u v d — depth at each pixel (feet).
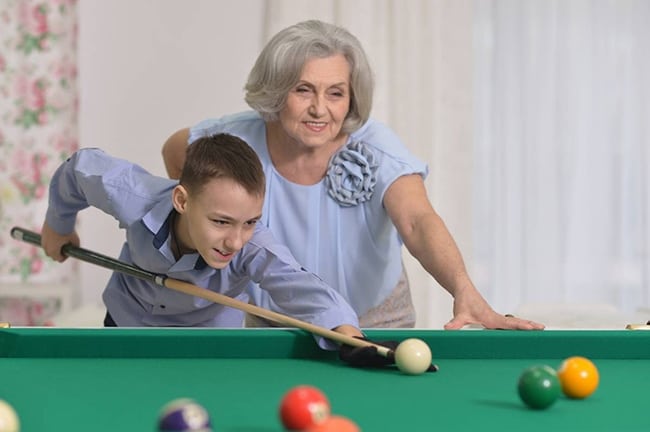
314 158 10.66
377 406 6.29
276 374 7.40
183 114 19.83
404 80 20.02
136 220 9.64
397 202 10.28
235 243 8.75
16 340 8.03
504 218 20.56
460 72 20.21
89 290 19.86
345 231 10.75
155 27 19.69
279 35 10.22
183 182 8.86
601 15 20.47
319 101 10.08
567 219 20.59
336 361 7.99
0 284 18.84
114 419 5.89
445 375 7.40
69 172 10.39
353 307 11.03
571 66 20.48
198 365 7.74
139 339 8.04
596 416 6.02
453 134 20.25
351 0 19.76
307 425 4.98
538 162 20.53
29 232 11.71
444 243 9.66
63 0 19.75
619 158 20.61
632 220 20.70
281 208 10.76
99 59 19.67
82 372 7.41
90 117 19.72
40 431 5.58
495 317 8.72
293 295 8.91
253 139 10.87
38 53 19.80
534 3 20.38
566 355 8.24
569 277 20.72
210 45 19.75
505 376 7.38
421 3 20.07
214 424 5.73
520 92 20.44
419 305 19.75
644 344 8.27
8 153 19.85
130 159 19.81
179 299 10.05
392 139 10.87
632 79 20.59
